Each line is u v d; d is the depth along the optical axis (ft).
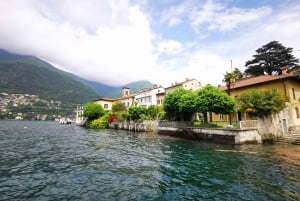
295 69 129.80
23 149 82.48
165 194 34.53
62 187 37.99
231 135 89.92
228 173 46.14
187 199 32.48
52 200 32.12
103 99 302.86
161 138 123.44
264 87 118.73
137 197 33.30
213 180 41.57
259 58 193.26
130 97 274.57
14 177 44.09
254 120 92.99
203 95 110.01
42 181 41.47
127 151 77.15
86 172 48.16
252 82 127.34
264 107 89.20
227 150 75.87
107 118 250.57
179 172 47.73
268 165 52.39
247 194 34.06
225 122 131.34
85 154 71.46
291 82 110.93
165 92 214.48
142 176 44.80
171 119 159.22
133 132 173.68
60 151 78.07
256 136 91.50
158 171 48.80
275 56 186.60
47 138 127.85
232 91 139.03
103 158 64.44
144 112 191.93
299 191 34.94
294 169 48.37
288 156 63.26
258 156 63.98
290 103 107.34
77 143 101.96
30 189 36.94
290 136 95.61
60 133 167.84
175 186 38.40
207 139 104.17
